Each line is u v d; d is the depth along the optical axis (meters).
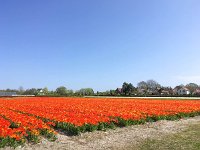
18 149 15.30
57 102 48.38
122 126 23.73
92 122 21.00
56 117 23.02
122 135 20.11
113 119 23.78
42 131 18.64
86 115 24.88
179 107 35.69
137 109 32.53
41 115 25.58
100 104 42.22
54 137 18.03
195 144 17.22
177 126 24.50
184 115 31.25
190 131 21.95
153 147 16.52
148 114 27.70
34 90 147.88
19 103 44.88
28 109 32.53
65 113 27.11
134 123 24.53
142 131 21.80
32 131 17.14
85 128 20.67
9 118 23.39
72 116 24.45
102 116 25.02
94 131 21.03
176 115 30.44
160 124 25.31
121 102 48.75
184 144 17.22
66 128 20.86
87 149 16.11
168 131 21.95
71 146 16.66
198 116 33.06
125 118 23.94
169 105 39.81
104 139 18.73
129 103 45.44
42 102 48.28
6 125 18.34
